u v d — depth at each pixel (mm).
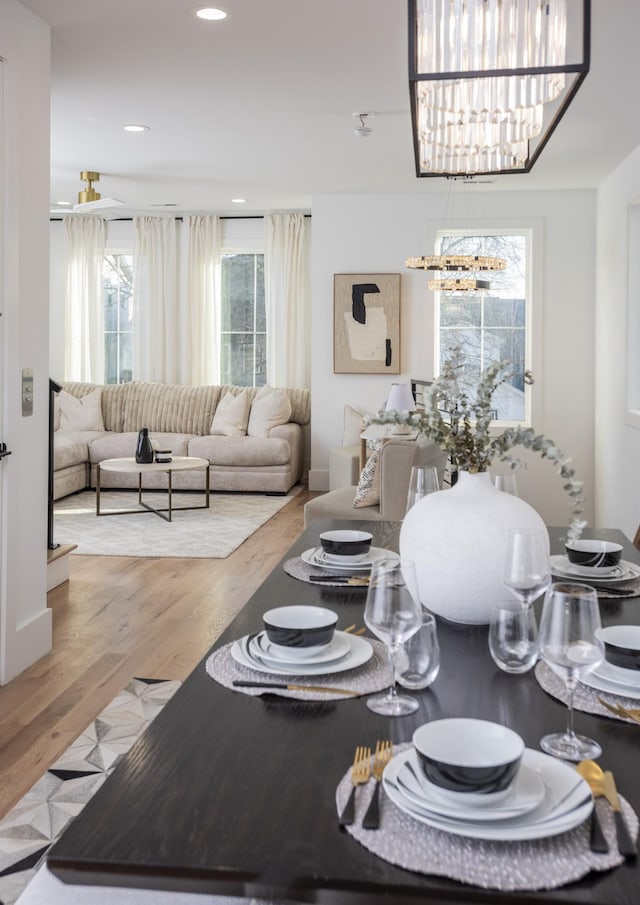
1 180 3141
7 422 3221
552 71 1781
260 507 7281
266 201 8016
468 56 2008
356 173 6730
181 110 5043
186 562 5230
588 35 1786
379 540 2455
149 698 3090
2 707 3010
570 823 902
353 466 6973
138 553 5445
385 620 1239
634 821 933
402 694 1330
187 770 1077
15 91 3209
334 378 7785
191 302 8930
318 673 1380
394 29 3777
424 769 958
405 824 934
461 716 1246
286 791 1022
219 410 8562
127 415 8789
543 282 7293
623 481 6055
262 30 3805
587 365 7266
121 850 894
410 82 1846
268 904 1107
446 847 890
